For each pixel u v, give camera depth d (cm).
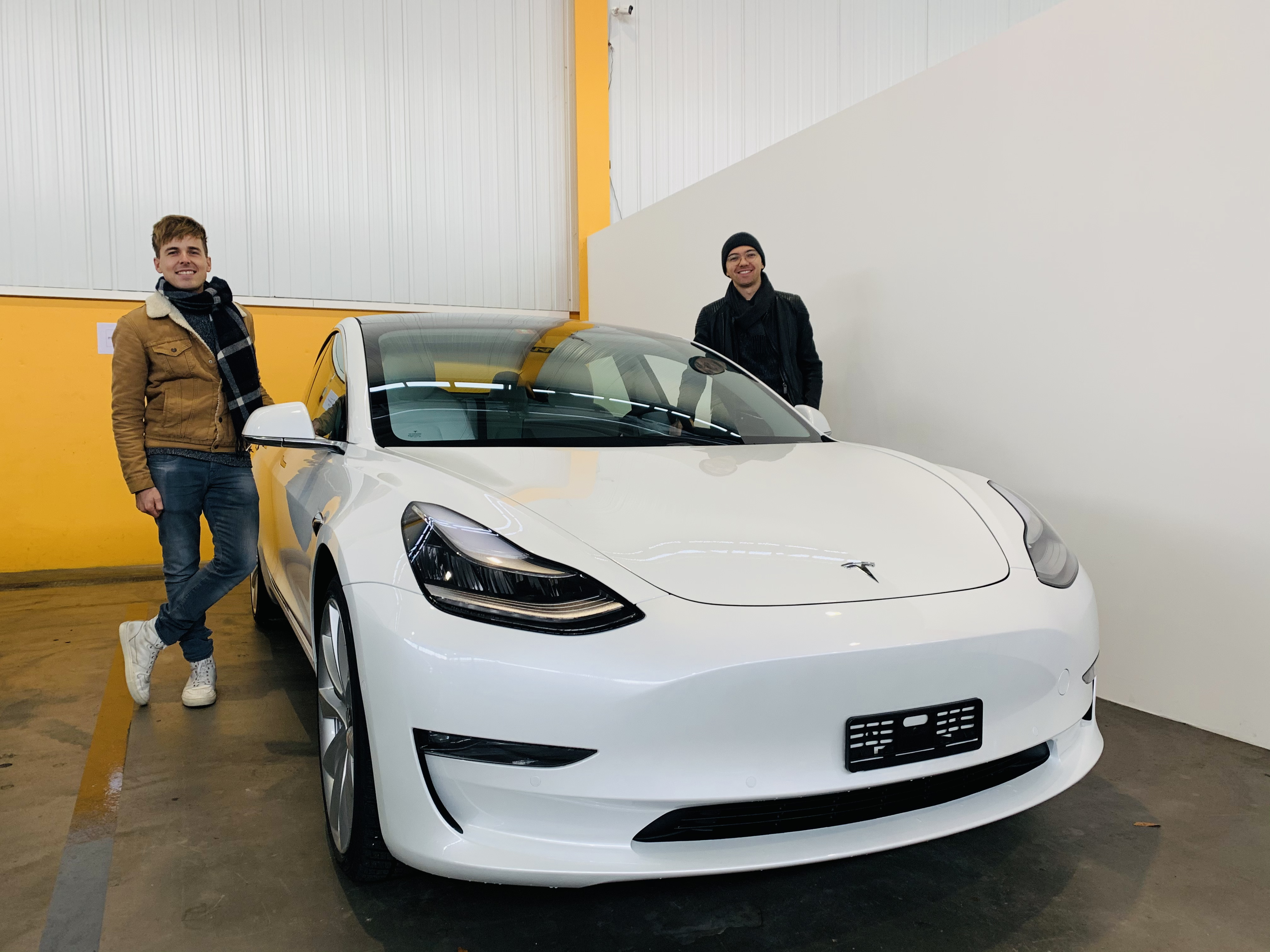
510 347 222
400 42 546
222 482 235
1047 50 260
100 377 484
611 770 117
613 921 140
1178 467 228
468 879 121
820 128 365
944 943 134
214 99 504
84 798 186
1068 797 187
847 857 123
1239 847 164
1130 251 238
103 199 482
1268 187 204
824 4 666
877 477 176
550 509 140
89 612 376
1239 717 217
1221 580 219
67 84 474
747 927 138
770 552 135
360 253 542
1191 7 219
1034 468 272
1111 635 248
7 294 466
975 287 291
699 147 633
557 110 591
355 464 171
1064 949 133
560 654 117
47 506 480
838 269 358
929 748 127
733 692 117
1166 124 226
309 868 156
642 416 203
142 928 137
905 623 126
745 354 326
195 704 244
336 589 149
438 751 121
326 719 164
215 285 235
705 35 630
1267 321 206
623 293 545
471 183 570
